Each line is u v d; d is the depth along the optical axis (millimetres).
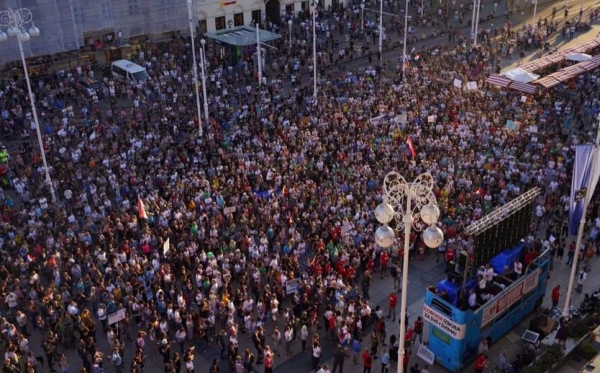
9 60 52969
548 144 40094
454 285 24766
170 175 36656
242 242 30406
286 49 61250
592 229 31375
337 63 59469
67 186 36062
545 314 27516
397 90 49750
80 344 24266
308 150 39469
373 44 65750
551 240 30344
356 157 37969
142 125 44562
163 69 54344
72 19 55344
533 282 26906
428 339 25547
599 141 25312
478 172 37250
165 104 49219
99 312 25672
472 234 24000
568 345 25703
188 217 31859
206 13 66562
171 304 25750
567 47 64562
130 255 28750
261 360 25219
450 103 46562
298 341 26531
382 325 25531
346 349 25141
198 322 25469
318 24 67562
